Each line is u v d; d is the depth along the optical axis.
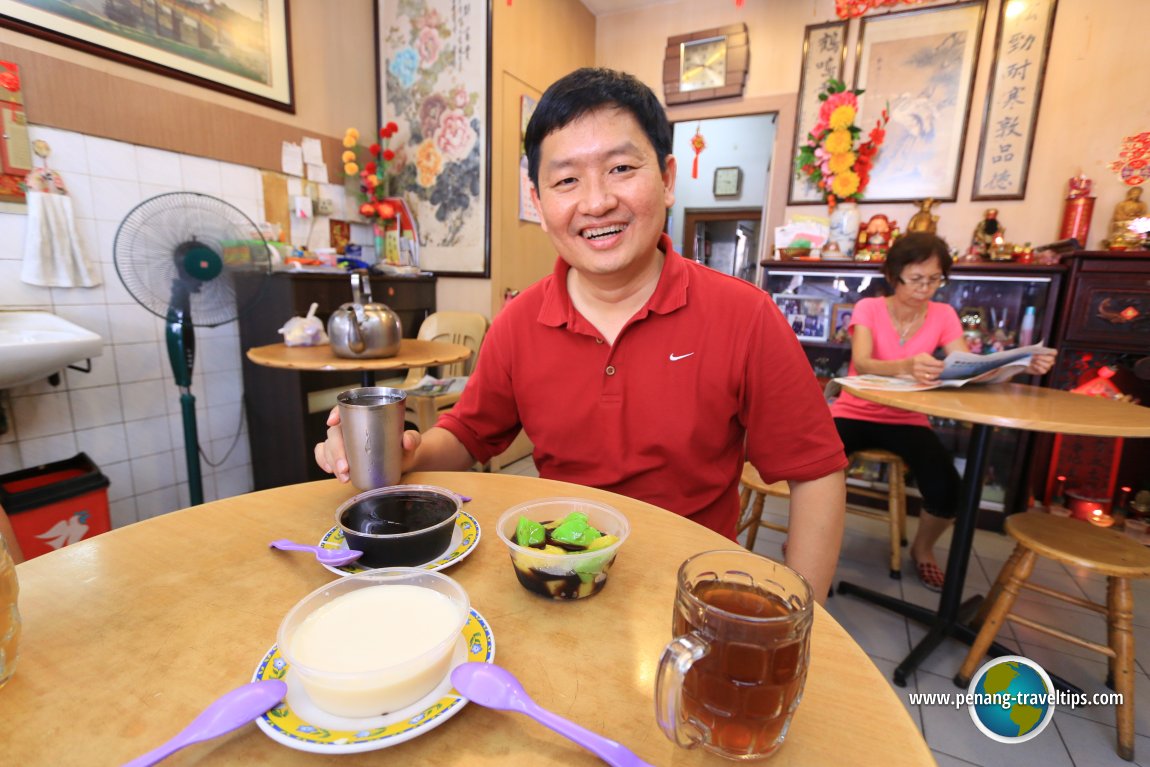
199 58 2.30
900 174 2.87
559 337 0.98
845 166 2.86
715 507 1.00
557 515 0.68
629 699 0.44
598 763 0.38
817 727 0.41
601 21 3.70
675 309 0.91
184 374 1.99
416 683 0.41
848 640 0.52
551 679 0.46
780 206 3.23
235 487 2.66
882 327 2.17
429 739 0.40
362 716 0.40
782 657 0.38
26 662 0.47
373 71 3.15
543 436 1.01
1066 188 2.60
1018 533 1.45
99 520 1.86
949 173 2.78
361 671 0.40
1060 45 2.55
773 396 0.91
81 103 1.96
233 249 2.04
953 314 2.12
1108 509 2.54
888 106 2.86
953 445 2.75
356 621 0.46
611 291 0.95
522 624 0.53
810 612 0.40
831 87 2.87
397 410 0.81
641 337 0.93
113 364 2.16
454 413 1.08
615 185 0.83
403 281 2.93
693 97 3.35
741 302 0.92
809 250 2.88
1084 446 2.55
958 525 1.66
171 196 1.89
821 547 0.88
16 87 1.81
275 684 0.41
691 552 0.67
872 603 1.92
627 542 0.69
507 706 0.40
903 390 1.63
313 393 2.45
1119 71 2.47
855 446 2.11
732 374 0.91
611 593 0.58
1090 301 2.30
